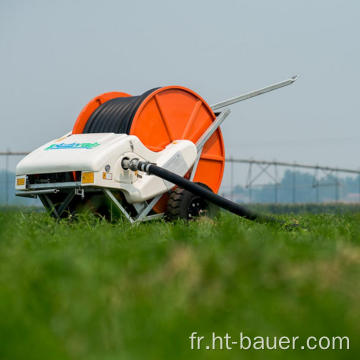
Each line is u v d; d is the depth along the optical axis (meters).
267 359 6.87
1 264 11.76
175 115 35.16
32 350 6.73
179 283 10.12
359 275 10.75
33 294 9.48
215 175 38.53
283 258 12.00
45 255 12.61
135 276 10.95
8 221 21.86
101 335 7.62
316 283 10.20
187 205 32.50
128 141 30.73
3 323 7.78
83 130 34.41
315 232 24.55
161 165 32.53
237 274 10.59
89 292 9.50
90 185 28.92
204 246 15.05
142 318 8.45
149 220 32.06
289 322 8.14
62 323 8.00
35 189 31.83
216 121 37.69
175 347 7.29
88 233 20.89
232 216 31.59
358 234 21.61
